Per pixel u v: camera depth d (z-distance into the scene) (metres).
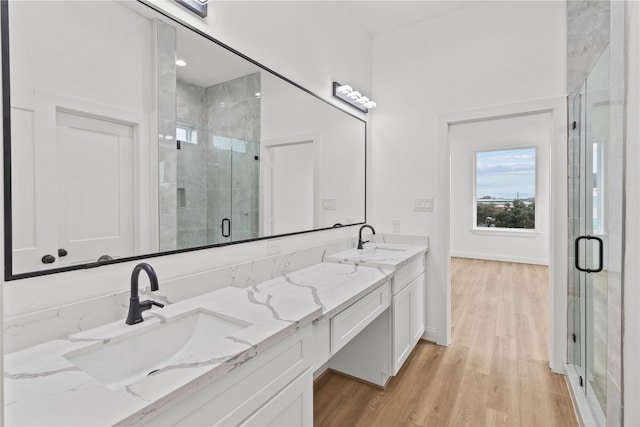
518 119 5.82
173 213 1.38
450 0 2.61
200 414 0.81
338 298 1.46
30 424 0.62
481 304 3.74
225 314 1.20
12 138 0.92
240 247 1.71
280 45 2.00
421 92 2.89
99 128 1.13
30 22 0.96
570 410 1.88
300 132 2.18
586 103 1.89
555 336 2.28
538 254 5.85
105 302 1.12
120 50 1.19
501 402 1.96
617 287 1.02
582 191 1.99
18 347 0.93
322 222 2.42
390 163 3.04
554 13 2.36
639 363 0.90
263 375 1.00
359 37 2.93
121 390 0.73
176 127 1.39
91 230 1.11
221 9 1.60
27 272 0.96
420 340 2.84
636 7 0.89
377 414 1.87
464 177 6.51
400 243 2.95
